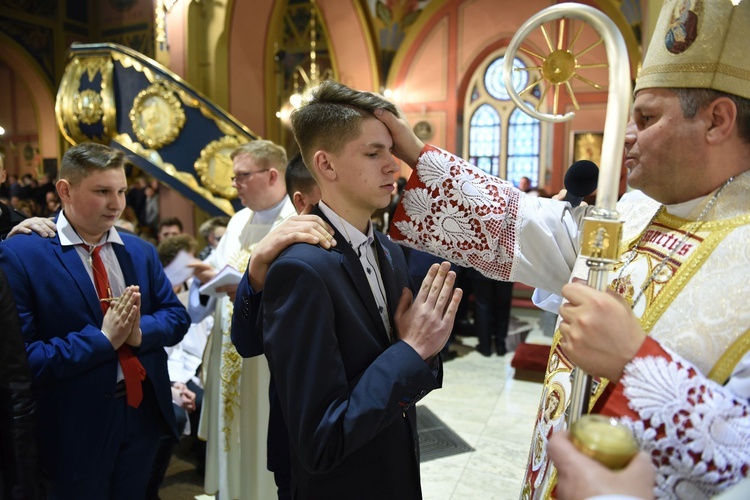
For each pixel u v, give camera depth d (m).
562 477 0.58
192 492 2.76
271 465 1.34
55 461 1.66
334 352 0.97
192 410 2.80
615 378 0.74
